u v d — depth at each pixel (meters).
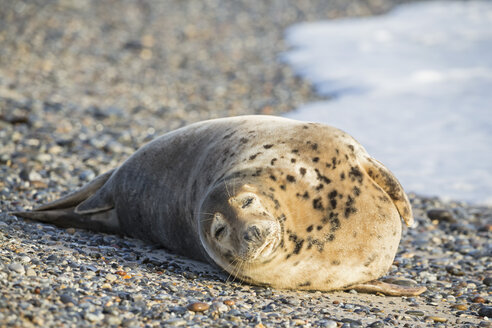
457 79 69.06
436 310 22.11
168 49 89.31
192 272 23.94
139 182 27.02
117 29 97.19
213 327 18.12
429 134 51.44
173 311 18.81
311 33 102.56
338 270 22.70
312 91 68.75
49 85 63.47
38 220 27.75
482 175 41.91
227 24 110.12
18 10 95.88
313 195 22.42
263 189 21.89
